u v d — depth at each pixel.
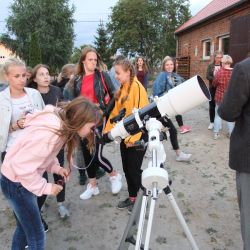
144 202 1.80
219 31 11.76
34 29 28.81
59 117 1.87
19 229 2.31
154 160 1.61
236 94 2.00
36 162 1.86
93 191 3.70
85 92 3.48
